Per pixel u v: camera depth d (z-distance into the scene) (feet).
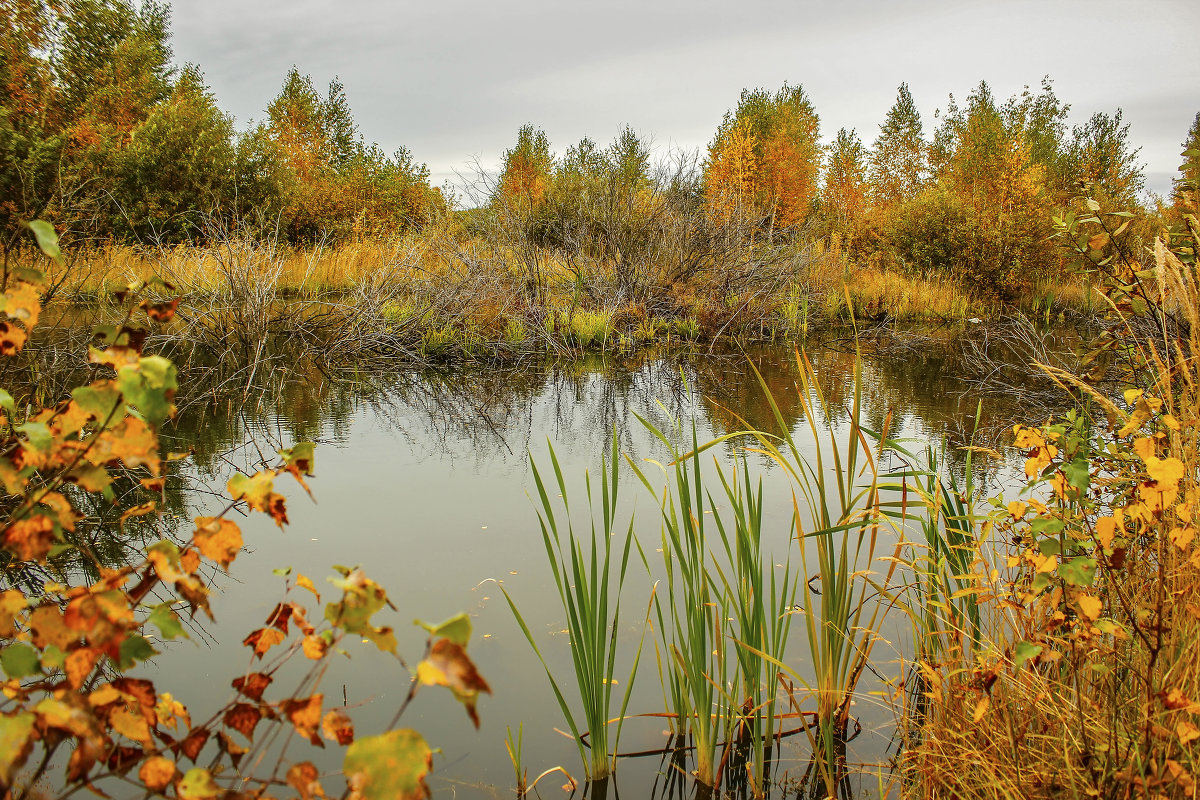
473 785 8.15
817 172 101.86
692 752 8.83
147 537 14.08
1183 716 5.61
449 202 47.21
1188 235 9.46
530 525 15.37
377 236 65.00
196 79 96.12
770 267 50.19
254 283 36.81
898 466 18.79
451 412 26.11
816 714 9.37
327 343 37.01
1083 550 7.05
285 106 103.24
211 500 16.39
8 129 42.14
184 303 36.09
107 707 3.88
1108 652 6.61
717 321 44.86
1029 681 6.99
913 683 9.69
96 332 4.17
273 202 64.49
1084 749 6.21
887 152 108.99
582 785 8.20
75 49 67.41
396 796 3.10
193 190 58.18
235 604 11.84
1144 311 8.68
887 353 39.65
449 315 38.52
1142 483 5.83
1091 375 9.84
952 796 7.02
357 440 22.15
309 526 15.26
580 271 46.62
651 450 21.12
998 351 39.70
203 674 9.87
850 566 12.80
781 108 105.29
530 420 24.97
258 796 3.99
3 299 3.81
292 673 10.05
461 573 13.05
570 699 9.77
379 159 84.69
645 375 33.45
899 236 64.08
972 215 59.67
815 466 19.08
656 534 14.87
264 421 23.98
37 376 18.80
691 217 49.44
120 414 3.89
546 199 57.21
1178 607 6.37
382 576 12.93
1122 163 82.69
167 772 3.79
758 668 8.42
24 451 3.78
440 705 9.59
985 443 21.08
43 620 3.67
